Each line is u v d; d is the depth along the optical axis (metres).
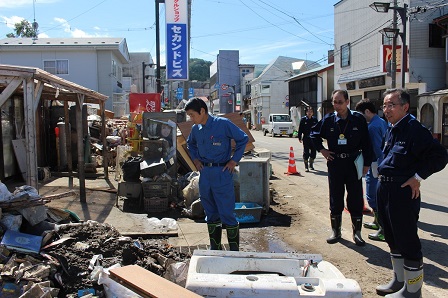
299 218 6.94
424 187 10.16
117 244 4.43
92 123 15.85
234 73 66.75
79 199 7.88
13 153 9.91
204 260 3.26
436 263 4.86
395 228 3.70
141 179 7.75
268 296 2.81
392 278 4.34
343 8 30.06
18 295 3.34
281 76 52.88
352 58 29.20
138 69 46.38
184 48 15.67
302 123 12.73
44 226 4.65
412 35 22.86
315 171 12.95
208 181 4.62
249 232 6.13
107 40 28.00
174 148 8.73
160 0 16.83
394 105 3.74
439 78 23.33
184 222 6.54
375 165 5.92
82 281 3.75
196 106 4.49
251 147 10.49
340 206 5.59
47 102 11.99
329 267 3.21
